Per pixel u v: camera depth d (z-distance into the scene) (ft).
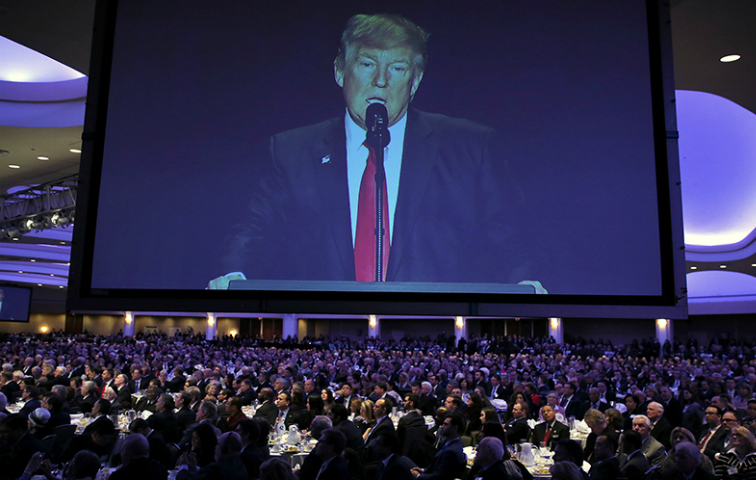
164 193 26.35
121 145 26.53
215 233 26.27
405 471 18.31
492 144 27.48
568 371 57.16
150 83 27.14
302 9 28.40
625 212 26.71
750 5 31.76
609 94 27.63
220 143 27.02
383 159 27.35
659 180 26.94
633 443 19.27
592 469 19.65
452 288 26.30
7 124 52.90
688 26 33.96
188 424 27.35
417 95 27.96
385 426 23.91
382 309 26.00
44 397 27.53
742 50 36.83
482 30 28.37
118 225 25.90
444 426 20.04
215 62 27.66
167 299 25.55
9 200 76.02
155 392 36.32
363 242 26.63
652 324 155.43
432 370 62.18
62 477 19.98
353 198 26.99
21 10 33.88
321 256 26.45
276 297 25.93
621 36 28.04
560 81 27.86
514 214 26.86
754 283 144.15
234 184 26.73
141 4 27.76
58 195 71.77
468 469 21.88
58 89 52.44
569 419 30.48
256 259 26.25
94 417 29.43
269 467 13.94
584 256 26.43
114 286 25.45
